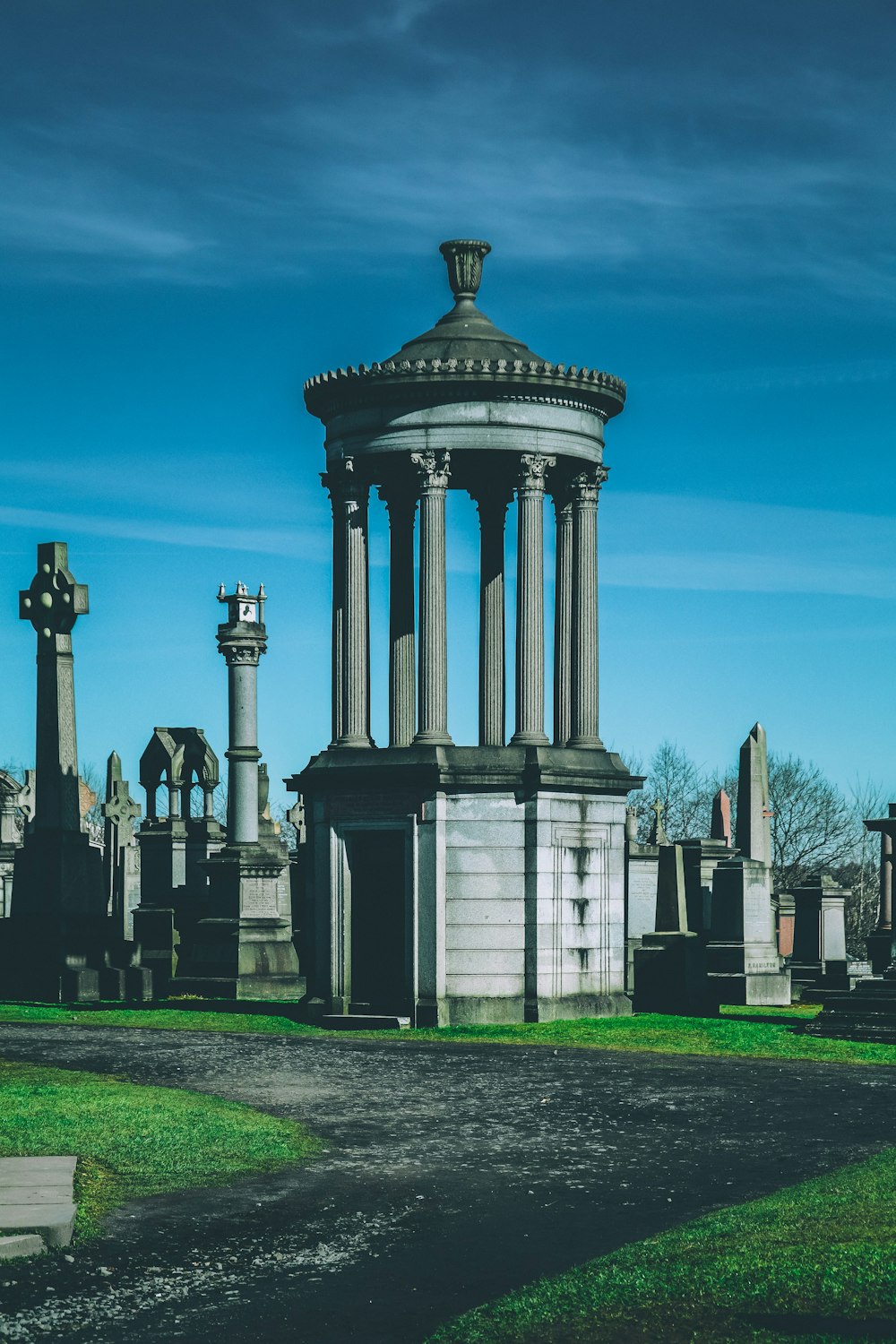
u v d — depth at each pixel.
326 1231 17.58
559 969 37.12
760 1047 32.19
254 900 43.34
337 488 38.09
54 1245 16.73
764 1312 14.13
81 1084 26.28
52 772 41.62
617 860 38.88
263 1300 15.22
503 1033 34.50
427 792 36.66
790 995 44.03
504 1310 14.53
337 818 37.59
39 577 42.25
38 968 40.72
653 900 49.72
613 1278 15.30
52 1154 20.53
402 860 37.81
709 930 47.53
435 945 36.31
